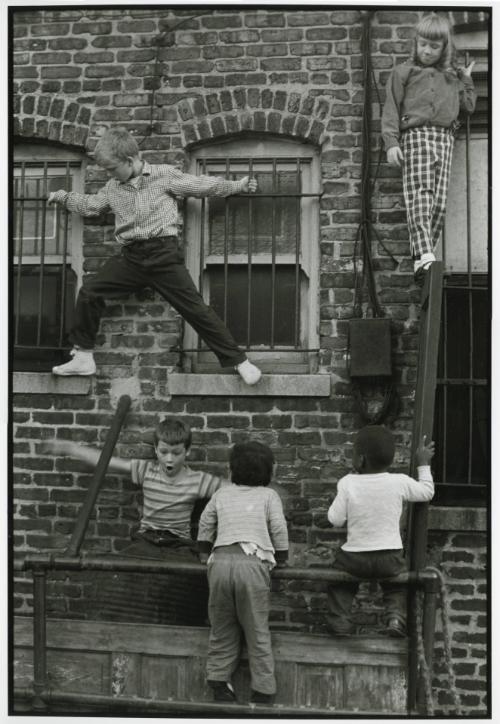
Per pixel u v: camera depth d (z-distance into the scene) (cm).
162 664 445
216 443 537
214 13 559
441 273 460
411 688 427
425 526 444
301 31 553
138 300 552
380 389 529
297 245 550
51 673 451
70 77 566
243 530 427
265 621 424
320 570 431
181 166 555
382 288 537
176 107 558
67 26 568
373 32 550
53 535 545
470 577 517
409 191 518
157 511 506
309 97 548
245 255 562
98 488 487
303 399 534
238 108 553
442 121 516
